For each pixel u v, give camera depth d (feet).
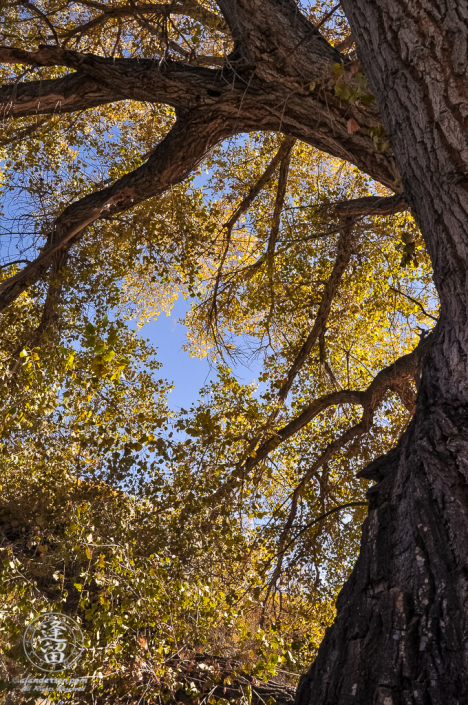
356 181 25.14
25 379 14.74
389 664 4.77
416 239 21.17
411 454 6.68
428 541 5.53
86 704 12.46
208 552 14.96
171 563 13.78
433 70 6.46
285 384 25.04
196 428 14.62
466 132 6.41
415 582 5.31
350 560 23.91
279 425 25.22
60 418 15.76
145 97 14.94
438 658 4.56
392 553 5.85
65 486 14.57
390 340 28.45
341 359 29.32
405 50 6.68
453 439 6.19
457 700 4.22
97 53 22.53
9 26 15.02
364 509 23.18
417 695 4.42
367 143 13.12
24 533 15.93
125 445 13.25
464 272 6.87
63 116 20.07
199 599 12.97
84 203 18.66
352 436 24.27
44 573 12.85
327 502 25.21
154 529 14.20
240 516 16.75
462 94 6.34
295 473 27.04
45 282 22.06
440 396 6.91
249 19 12.39
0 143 19.30
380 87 7.36
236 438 19.02
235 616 13.84
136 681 12.05
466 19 6.22
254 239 27.25
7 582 11.65
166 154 16.02
